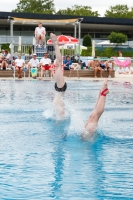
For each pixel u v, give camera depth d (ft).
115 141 22.03
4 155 18.89
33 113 32.01
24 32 171.73
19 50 94.94
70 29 184.65
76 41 93.71
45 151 19.66
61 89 28.66
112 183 15.06
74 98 44.80
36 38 91.71
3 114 31.55
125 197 13.66
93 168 16.90
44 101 40.93
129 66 100.32
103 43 165.89
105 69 90.12
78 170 16.60
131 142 21.83
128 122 28.37
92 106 37.01
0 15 171.73
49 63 78.84
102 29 197.88
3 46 131.13
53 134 23.72
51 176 15.79
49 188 14.44
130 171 16.55
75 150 19.94
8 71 84.74
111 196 13.74
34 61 80.18
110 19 185.88
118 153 19.43
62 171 16.42
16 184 14.84
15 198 13.47
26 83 67.46
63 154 19.10
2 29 173.68
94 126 22.11
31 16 177.47
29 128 25.63
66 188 14.46
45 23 93.20
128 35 203.41
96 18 183.62
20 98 43.75
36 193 13.96
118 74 99.76
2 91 51.88
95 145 21.01
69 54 101.04
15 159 18.20
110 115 31.71
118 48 173.27
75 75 88.02
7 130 24.93
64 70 87.56
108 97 46.37
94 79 80.23
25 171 16.40
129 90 55.98
